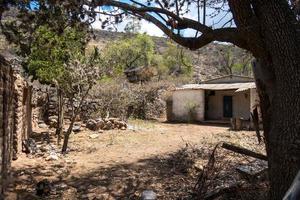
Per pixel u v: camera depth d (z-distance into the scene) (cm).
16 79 1143
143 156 1300
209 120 2792
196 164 1111
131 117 2708
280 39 603
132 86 2983
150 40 4519
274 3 612
